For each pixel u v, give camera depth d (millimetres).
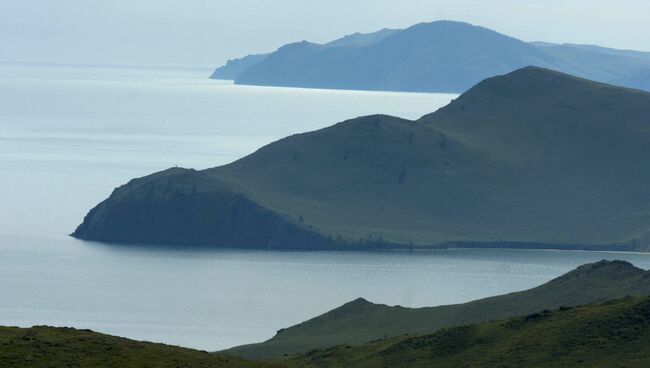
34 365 144125
